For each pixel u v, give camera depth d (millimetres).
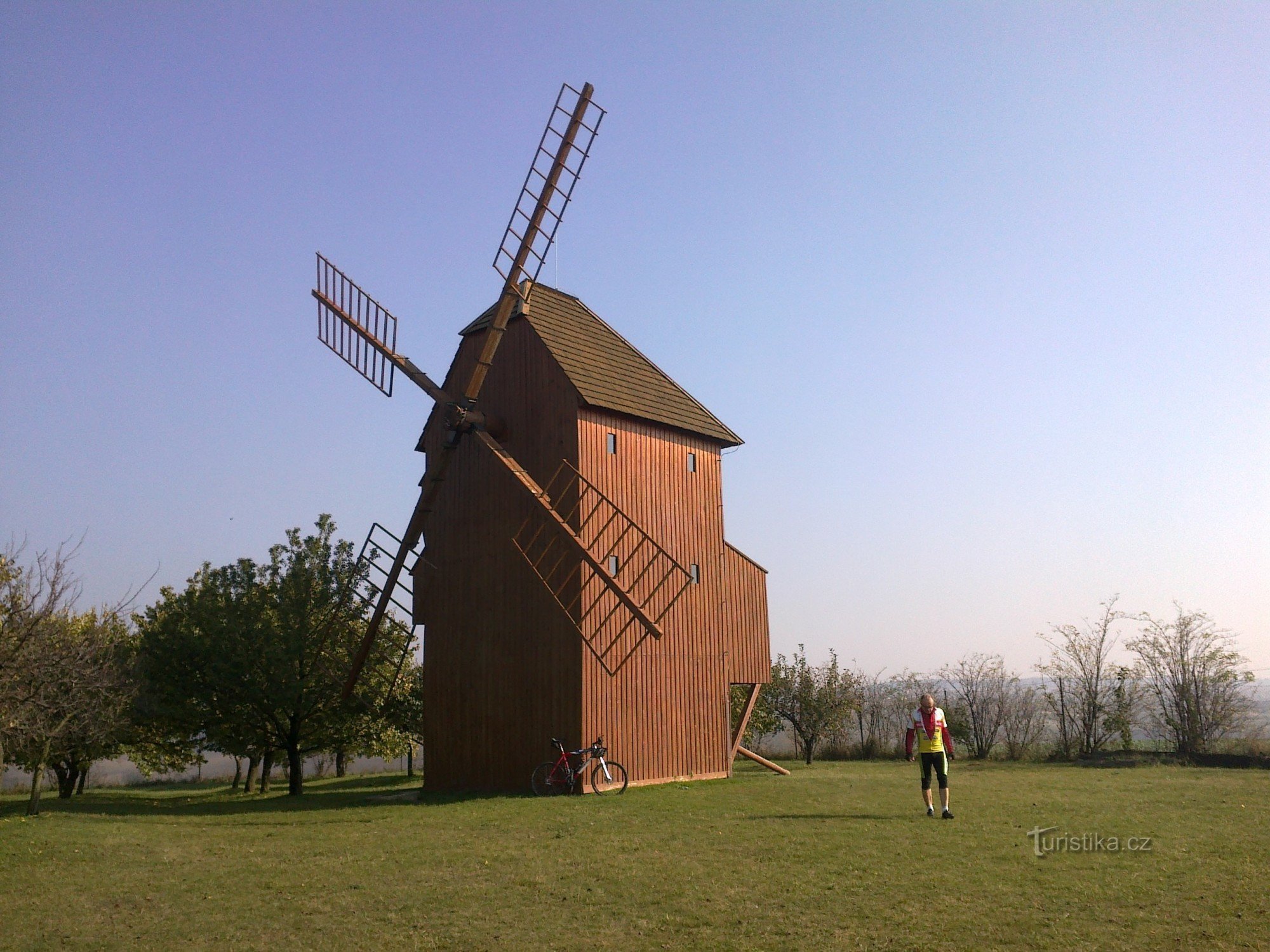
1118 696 33969
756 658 28297
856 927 9156
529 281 25812
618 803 19016
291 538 30844
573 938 9109
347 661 29469
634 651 21734
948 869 11375
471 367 27609
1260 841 12852
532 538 24453
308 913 10297
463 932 9406
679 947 8742
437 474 26703
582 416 24312
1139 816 15273
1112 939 8578
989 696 36594
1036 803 17094
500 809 18812
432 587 27078
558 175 25453
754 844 13383
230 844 15000
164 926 9984
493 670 24812
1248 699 31812
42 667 16719
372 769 54312
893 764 33844
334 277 29172
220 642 27828
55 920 10281
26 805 23906
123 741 29062
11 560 17453
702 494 27547
